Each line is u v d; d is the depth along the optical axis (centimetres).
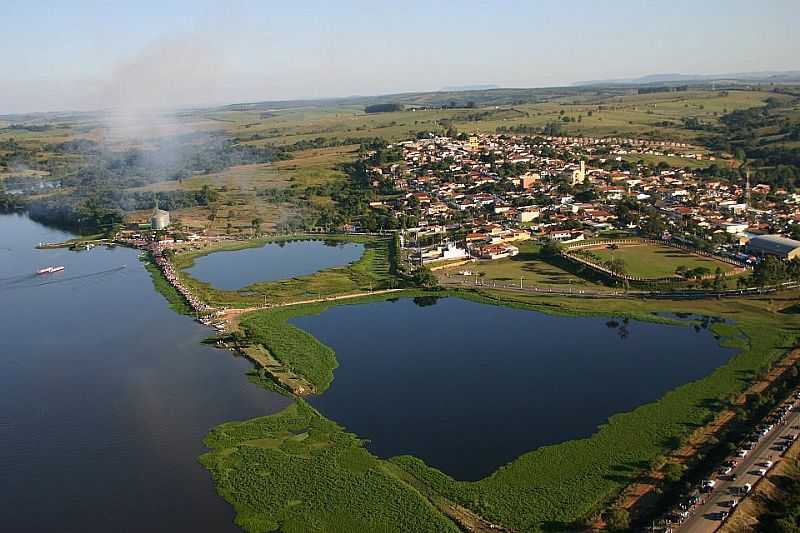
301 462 13212
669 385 16112
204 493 12375
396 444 13875
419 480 12481
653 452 12962
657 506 11156
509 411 15200
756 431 12962
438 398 16000
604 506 11338
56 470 13388
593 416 14750
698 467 12200
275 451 13675
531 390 16262
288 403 15975
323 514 11519
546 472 12512
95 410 15938
